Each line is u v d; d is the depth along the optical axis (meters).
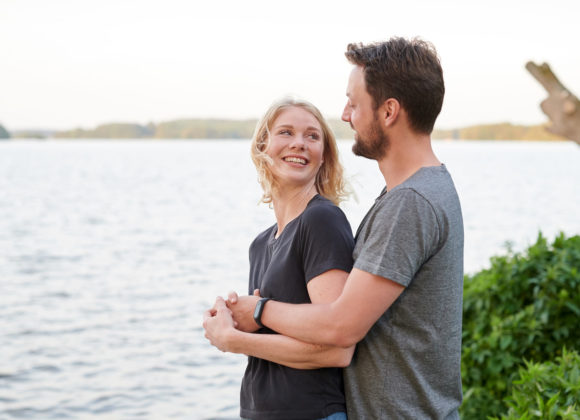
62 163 123.81
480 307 4.33
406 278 1.89
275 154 2.37
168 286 14.24
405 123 2.03
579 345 4.06
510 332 4.09
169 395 7.23
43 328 10.36
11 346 9.28
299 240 2.18
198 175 83.88
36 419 6.65
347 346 1.94
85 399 7.17
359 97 2.09
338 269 2.07
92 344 9.37
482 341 4.11
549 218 27.89
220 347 2.20
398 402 1.99
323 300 2.05
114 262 18.03
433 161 2.08
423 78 1.99
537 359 4.10
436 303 1.98
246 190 55.88
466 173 80.44
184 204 41.03
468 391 4.03
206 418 6.57
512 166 109.19
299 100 2.42
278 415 2.12
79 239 23.61
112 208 37.97
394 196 1.95
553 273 4.15
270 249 2.39
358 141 2.14
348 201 2.59
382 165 2.12
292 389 2.11
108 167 107.62
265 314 2.12
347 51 2.16
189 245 21.88
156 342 9.45
